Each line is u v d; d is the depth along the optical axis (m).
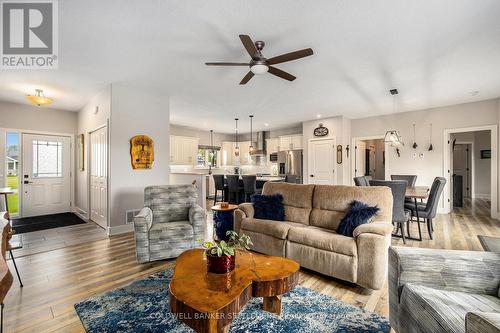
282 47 2.79
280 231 2.79
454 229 4.34
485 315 0.89
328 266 2.41
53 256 3.04
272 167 9.07
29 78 3.70
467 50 2.88
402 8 2.11
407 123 6.13
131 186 4.16
